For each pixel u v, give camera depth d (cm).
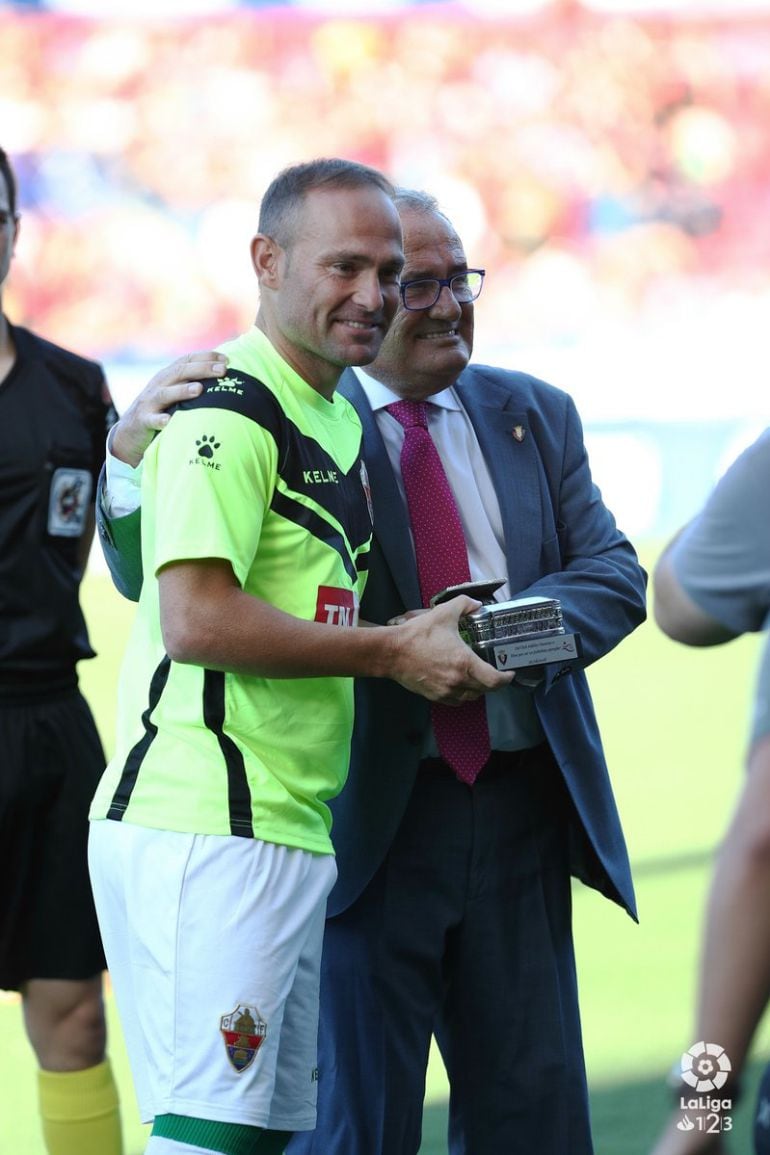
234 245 5038
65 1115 896
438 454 812
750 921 447
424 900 784
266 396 680
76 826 912
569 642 725
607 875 809
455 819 783
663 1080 1055
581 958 1334
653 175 5341
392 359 795
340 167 695
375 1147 790
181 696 676
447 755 774
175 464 660
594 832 801
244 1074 654
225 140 5172
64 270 4947
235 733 670
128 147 5097
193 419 666
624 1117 995
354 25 5309
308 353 703
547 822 812
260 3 5266
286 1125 710
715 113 5422
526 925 796
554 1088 792
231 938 654
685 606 512
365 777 776
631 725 2314
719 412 4878
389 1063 780
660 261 5247
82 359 970
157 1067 662
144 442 705
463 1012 798
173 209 5059
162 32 5209
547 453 851
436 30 5359
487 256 5200
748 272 5281
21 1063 1146
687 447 4194
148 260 4997
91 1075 902
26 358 941
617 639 814
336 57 5300
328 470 699
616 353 4959
